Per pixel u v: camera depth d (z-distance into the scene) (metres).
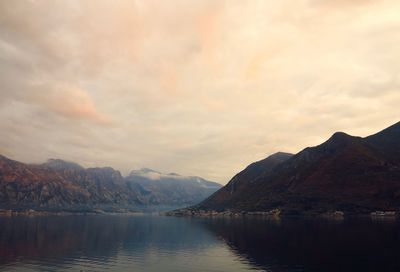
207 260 99.00
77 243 139.00
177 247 126.81
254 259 100.12
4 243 136.75
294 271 84.00
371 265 89.38
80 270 84.94
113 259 100.62
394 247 116.69
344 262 93.50
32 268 87.25
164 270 85.31
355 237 146.75
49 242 141.88
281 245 129.25
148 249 121.12
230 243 137.88
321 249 116.38
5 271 83.75
